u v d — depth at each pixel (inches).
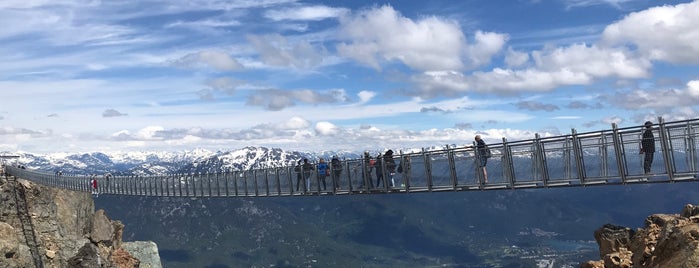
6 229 1845.5
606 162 999.0
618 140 984.9
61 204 2252.7
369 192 1552.7
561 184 1065.5
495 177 1191.6
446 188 1314.0
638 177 953.5
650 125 937.5
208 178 2578.7
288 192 1943.9
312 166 1817.2
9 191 1985.7
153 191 3191.4
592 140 1018.1
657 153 930.1
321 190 1764.3
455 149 1288.1
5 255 1760.6
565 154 1062.4
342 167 1670.8
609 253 999.0
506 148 1171.3
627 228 1018.7
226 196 2418.8
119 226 2748.5
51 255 1947.6
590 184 1018.7
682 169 892.0
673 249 669.9
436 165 1342.3
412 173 1416.1
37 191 2108.8
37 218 2026.3
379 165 1518.2
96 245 2406.5
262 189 2111.2
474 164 1239.5
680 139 898.1
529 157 1122.0
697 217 713.0
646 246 810.2
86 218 2406.5
